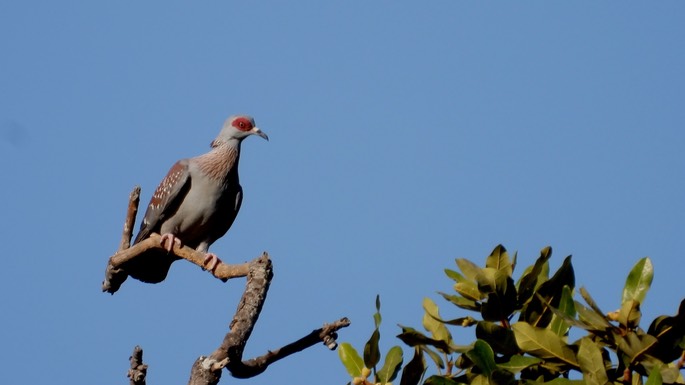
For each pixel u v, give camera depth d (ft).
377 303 30.81
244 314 34.78
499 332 29.07
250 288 35.50
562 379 27.68
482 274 30.37
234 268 40.42
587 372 27.04
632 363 27.20
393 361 30.99
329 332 36.22
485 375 28.19
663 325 26.99
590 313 27.58
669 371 26.18
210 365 33.17
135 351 32.60
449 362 31.01
